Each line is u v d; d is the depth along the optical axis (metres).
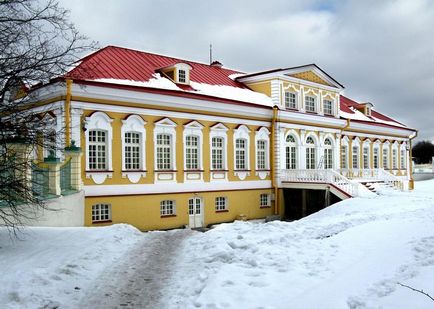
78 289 8.87
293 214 30.06
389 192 29.75
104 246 12.45
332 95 35.03
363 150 39.56
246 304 7.46
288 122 30.70
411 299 6.66
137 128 22.59
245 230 14.31
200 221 25.53
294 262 9.79
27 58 10.82
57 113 20.42
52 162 15.67
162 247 13.06
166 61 29.41
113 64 24.86
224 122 26.83
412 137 46.91
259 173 29.09
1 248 11.34
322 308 6.93
